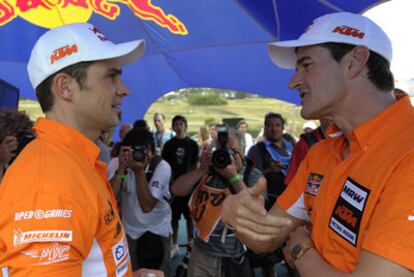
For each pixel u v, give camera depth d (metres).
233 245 2.72
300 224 1.51
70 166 1.14
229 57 4.84
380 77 1.24
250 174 2.87
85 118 1.32
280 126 4.54
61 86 1.28
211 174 2.80
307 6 3.09
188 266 2.94
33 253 1.01
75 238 1.05
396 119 1.15
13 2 3.66
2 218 1.04
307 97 1.30
